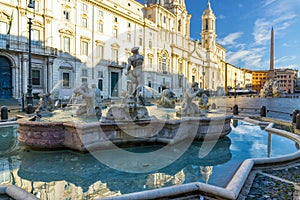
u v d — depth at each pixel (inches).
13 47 928.9
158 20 1728.6
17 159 178.9
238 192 111.1
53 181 137.8
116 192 123.6
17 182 135.4
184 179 141.9
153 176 146.9
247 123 414.0
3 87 927.7
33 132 198.7
